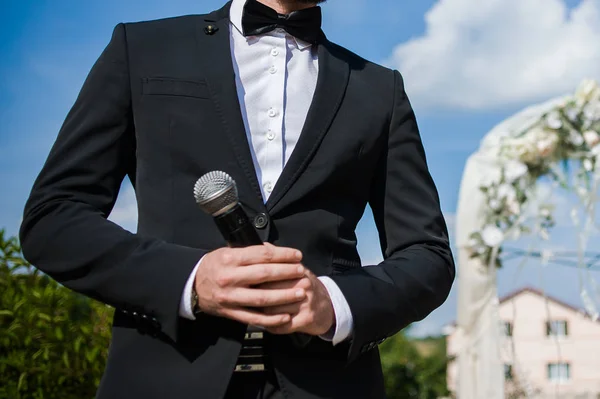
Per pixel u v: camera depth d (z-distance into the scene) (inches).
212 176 58.7
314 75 72.9
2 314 157.9
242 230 58.9
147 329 63.2
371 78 74.9
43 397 155.5
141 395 61.3
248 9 71.9
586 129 253.0
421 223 71.6
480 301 264.8
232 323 62.0
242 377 63.6
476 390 263.7
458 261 267.3
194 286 59.8
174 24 72.4
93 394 158.4
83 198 64.4
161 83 67.9
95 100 67.3
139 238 62.4
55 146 66.1
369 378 66.9
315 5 74.2
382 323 64.2
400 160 73.0
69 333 158.9
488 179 259.4
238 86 70.1
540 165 258.8
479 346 265.0
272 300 57.5
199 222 64.9
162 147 66.5
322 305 60.1
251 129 68.7
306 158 67.3
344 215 68.7
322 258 66.5
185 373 61.3
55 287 164.9
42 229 62.2
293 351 63.4
